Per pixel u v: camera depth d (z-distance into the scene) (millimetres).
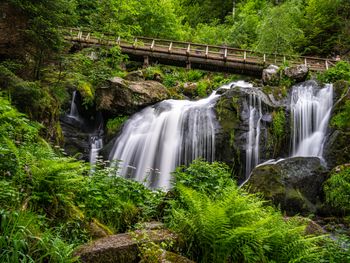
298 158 10109
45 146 7008
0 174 4082
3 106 6051
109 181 6352
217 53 21734
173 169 13219
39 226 3639
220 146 12812
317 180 9805
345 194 9008
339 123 12164
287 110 13641
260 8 37094
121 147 14031
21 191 3873
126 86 15320
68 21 10438
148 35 28531
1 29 9250
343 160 11086
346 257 4660
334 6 27359
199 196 4328
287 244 4215
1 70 7965
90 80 14836
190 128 13539
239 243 3811
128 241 3914
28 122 7562
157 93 16094
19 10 9320
